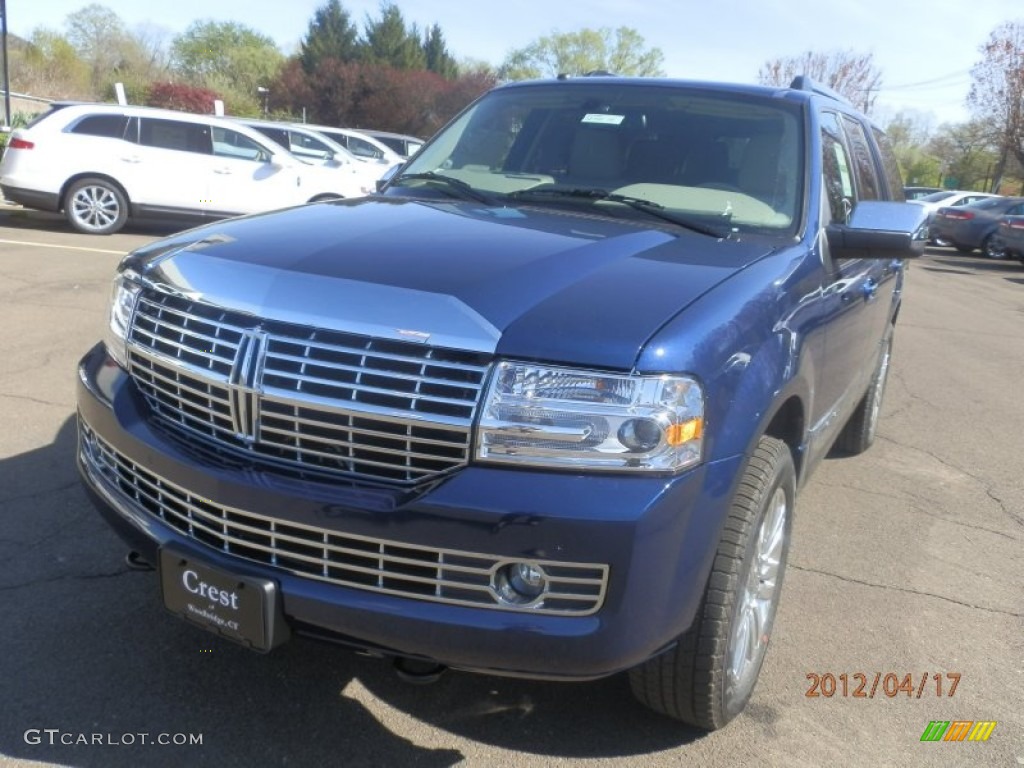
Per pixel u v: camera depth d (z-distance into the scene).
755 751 2.84
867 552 4.36
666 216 3.39
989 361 9.30
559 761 2.72
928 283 16.78
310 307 2.39
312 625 2.39
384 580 2.32
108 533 3.84
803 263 3.18
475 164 3.98
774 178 3.57
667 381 2.26
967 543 4.55
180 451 2.53
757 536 2.68
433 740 2.78
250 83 63.44
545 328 2.30
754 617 2.90
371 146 19.64
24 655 3.01
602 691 3.06
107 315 3.05
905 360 9.03
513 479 2.24
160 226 14.29
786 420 3.15
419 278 2.45
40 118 12.57
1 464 4.43
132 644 3.12
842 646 3.50
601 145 3.83
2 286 8.52
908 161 67.50
